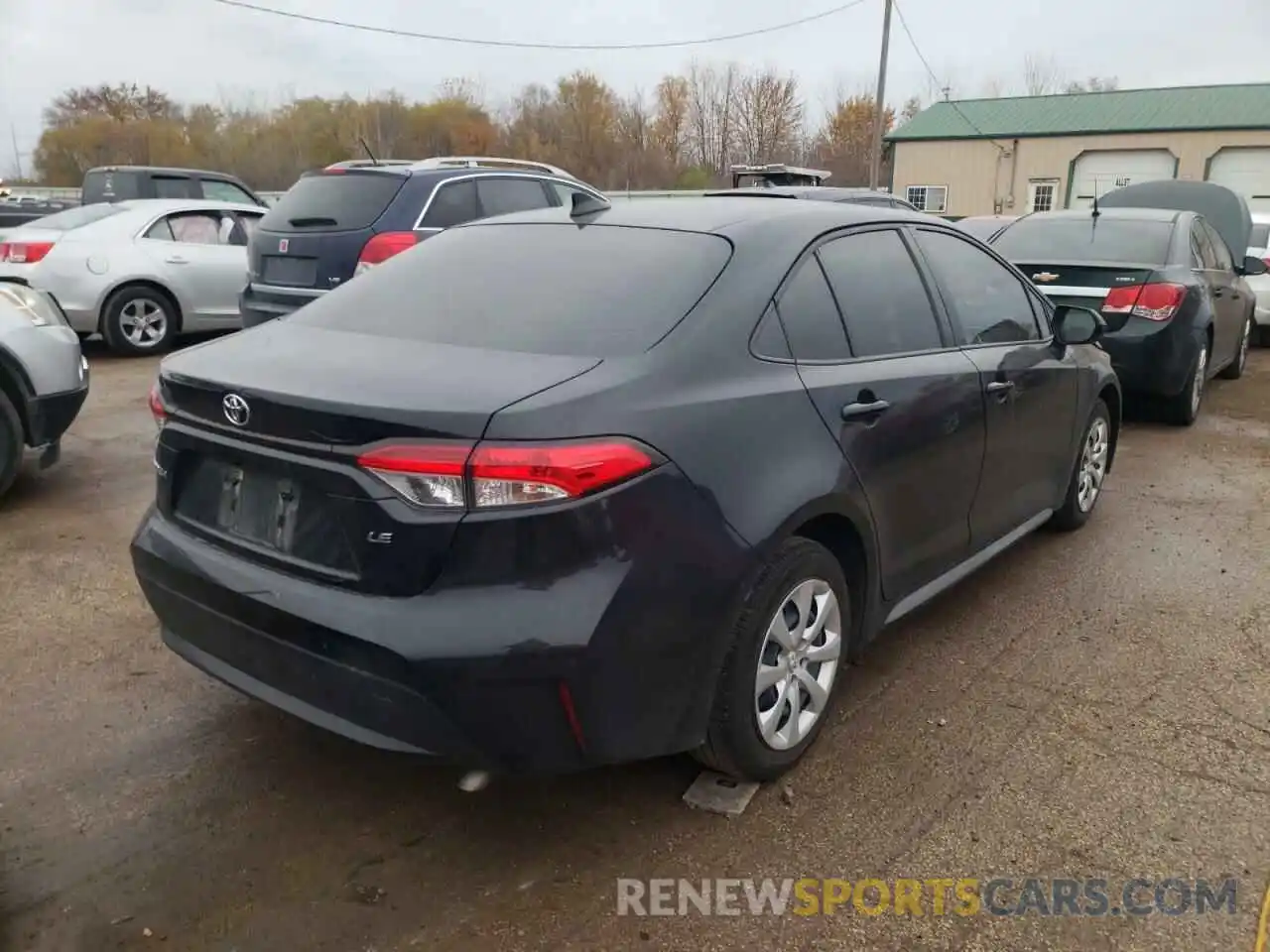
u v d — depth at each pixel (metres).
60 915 2.51
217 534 2.81
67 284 9.70
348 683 2.47
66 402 5.59
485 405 2.37
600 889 2.64
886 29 28.58
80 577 4.58
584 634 2.37
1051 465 4.62
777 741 3.00
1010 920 2.53
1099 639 4.07
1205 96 38.09
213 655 2.86
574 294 2.99
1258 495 5.98
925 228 3.91
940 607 4.37
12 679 3.65
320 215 7.75
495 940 2.46
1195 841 2.83
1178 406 7.60
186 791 3.03
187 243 10.37
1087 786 3.07
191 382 2.78
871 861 2.75
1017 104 40.94
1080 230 7.96
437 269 3.40
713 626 2.65
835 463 3.00
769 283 3.02
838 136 55.41
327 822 2.90
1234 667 3.83
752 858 2.76
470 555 2.35
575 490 2.36
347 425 2.42
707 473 2.61
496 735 2.41
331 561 2.53
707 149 55.09
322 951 2.42
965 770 3.16
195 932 2.47
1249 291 9.99
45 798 2.97
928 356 3.60
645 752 2.61
